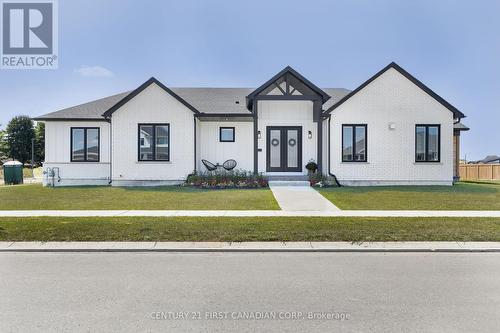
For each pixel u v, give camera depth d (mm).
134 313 4555
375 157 18609
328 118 18781
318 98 18766
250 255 7406
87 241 8250
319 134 19000
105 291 5309
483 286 5531
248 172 19609
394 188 17203
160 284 5617
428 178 18703
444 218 10500
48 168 20078
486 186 18344
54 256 7324
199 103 21359
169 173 18875
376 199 14078
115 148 18812
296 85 20094
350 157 18641
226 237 8438
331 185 18125
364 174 18594
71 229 9125
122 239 8359
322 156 19969
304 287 5477
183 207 12500
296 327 4180
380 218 10508
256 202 13391
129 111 18828
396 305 4793
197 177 17984
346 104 18641
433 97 18672
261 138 20406
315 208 12305
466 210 11953
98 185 19547
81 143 20266
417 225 9586
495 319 4387
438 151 18781
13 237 8438
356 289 5391
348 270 6348
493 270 6367
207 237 8469
